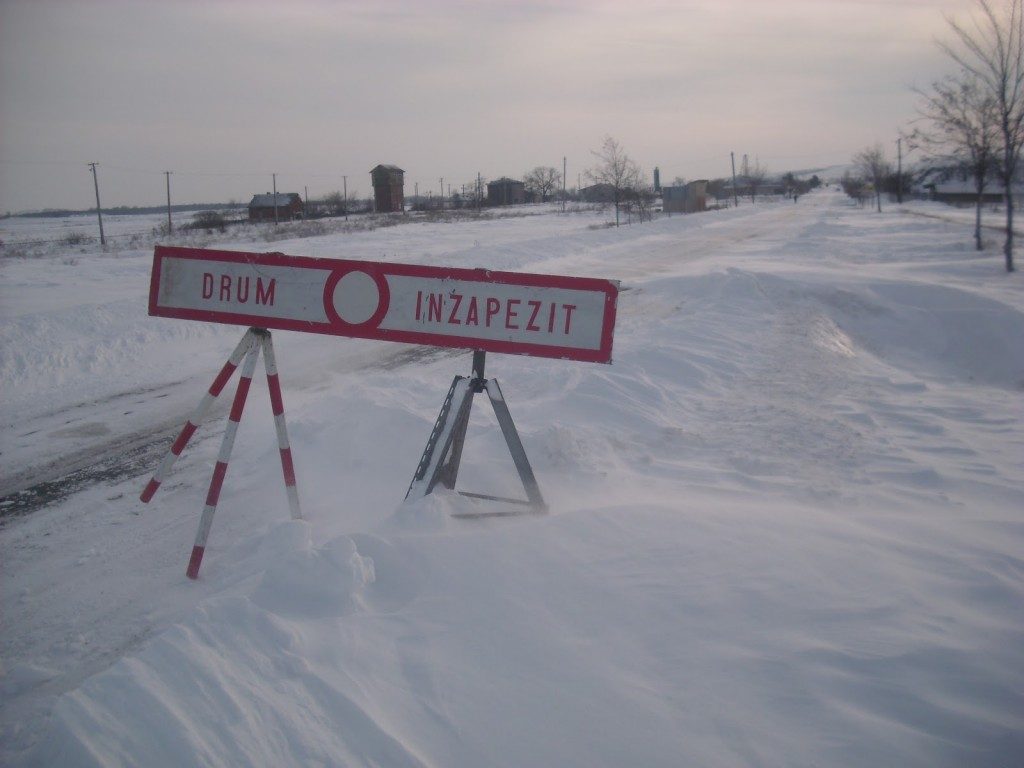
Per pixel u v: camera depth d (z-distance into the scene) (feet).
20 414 26.27
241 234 135.74
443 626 10.31
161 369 33.24
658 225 136.87
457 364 33.14
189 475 19.71
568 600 10.91
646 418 23.21
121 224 255.50
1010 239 64.13
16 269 77.56
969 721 8.25
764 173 519.60
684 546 12.53
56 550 15.60
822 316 42.65
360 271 15.05
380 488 17.07
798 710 8.57
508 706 8.78
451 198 352.08
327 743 7.90
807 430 23.03
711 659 9.50
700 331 36.91
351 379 30.81
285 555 11.39
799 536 13.21
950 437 23.11
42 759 7.40
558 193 347.97
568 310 14.64
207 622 9.29
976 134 72.59
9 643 12.19
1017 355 38.68
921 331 43.47
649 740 8.23
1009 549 13.29
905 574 11.78
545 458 18.02
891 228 119.85
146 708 7.77
